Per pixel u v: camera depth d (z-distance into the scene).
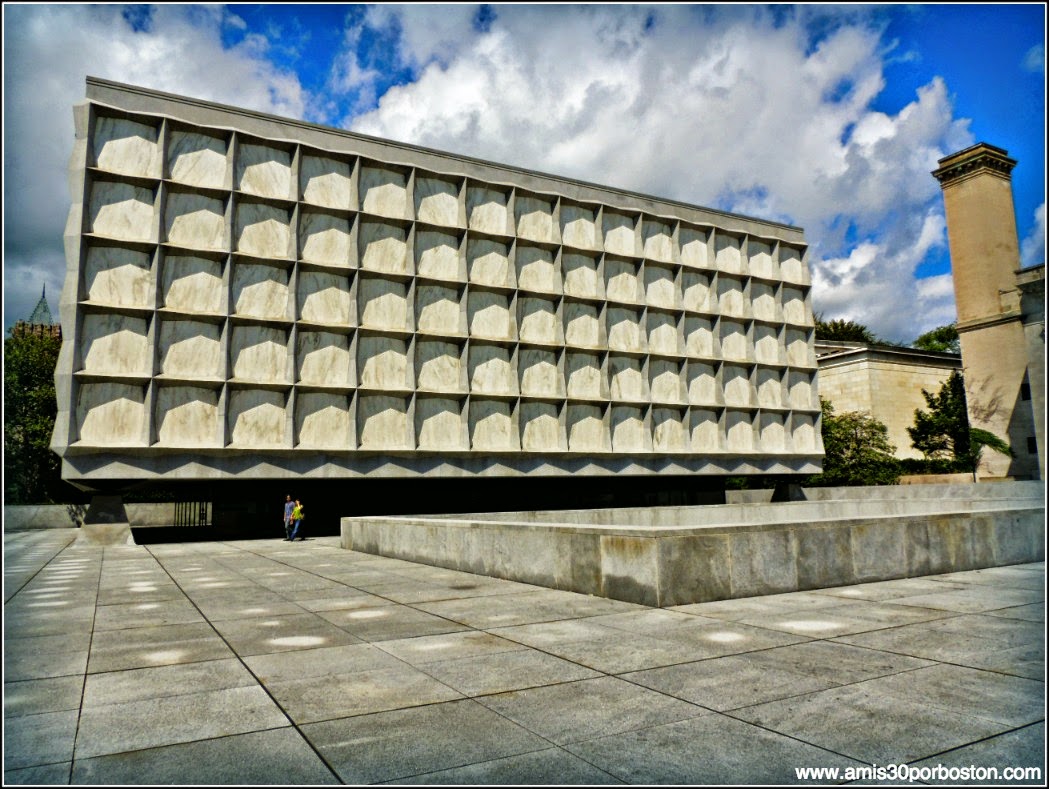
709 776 3.87
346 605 9.80
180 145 25.50
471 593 10.68
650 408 34.56
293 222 26.88
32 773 3.99
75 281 23.31
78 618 8.98
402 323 28.92
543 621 8.30
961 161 49.53
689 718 4.81
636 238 35.34
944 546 12.28
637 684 5.62
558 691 5.47
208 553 20.03
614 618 8.38
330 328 27.23
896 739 4.38
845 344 58.66
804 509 26.23
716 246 38.03
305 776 3.93
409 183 29.33
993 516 13.23
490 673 6.02
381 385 28.33
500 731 4.62
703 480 42.88
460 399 30.08
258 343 26.20
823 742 4.35
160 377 24.22
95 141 24.23
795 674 5.83
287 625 8.33
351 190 28.28
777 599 9.57
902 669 5.94
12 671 6.21
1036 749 4.21
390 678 5.90
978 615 8.24
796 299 40.50
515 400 31.09
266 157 26.92
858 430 44.84
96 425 23.58
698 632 7.50
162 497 43.28
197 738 4.54
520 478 33.22
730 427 37.28
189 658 6.68
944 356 52.88
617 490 39.84
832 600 9.41
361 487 33.91
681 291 36.22
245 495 30.80
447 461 29.41
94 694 5.52
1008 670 5.89
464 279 30.22
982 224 49.12
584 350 33.16
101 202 24.14
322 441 27.00
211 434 25.14
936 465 47.62
